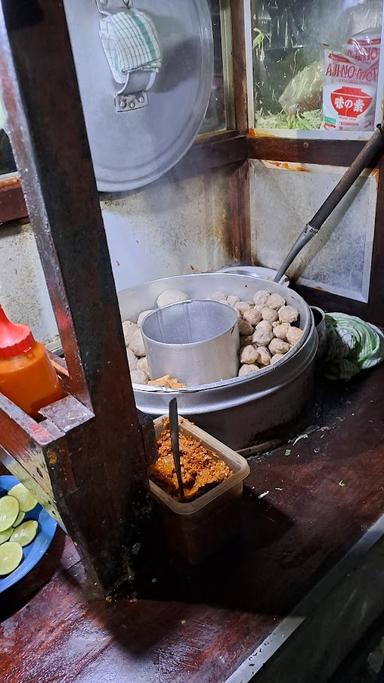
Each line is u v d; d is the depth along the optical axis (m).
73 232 0.63
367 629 1.21
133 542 0.94
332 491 1.15
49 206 0.59
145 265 1.78
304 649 0.95
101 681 0.82
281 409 1.26
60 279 0.64
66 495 0.76
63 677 0.83
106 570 0.92
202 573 0.98
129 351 1.45
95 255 0.66
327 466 1.22
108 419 0.77
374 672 1.14
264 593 0.94
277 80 1.63
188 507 0.89
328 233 1.72
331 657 1.09
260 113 1.73
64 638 0.89
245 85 1.71
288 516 1.10
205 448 1.03
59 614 0.93
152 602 0.94
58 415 0.74
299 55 1.54
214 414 1.17
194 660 0.84
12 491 1.05
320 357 1.49
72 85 0.57
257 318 1.47
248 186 1.91
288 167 1.74
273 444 1.29
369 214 1.57
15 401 0.79
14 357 0.77
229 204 1.92
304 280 1.89
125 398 0.78
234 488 0.96
